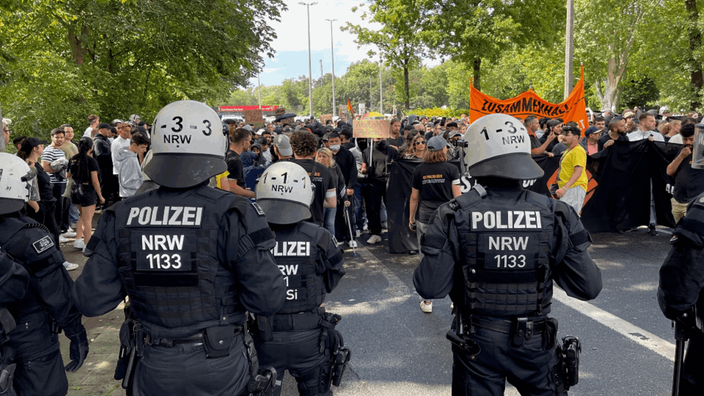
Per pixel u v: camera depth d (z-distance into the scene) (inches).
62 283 104.2
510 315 92.7
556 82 1386.6
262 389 89.0
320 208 229.0
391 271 266.1
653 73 1316.4
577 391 143.6
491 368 95.3
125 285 84.7
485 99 372.2
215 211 82.5
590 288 93.8
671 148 310.0
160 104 769.6
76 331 109.6
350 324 197.2
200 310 82.3
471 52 908.0
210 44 697.6
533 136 322.3
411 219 222.8
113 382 150.2
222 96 772.0
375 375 156.6
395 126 386.3
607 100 1347.2
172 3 631.8
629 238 314.7
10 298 96.3
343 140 367.2
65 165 311.3
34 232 102.0
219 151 87.2
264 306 83.4
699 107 1031.6
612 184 319.9
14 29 551.2
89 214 297.9
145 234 82.0
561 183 264.8
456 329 97.8
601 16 1160.2
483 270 92.0
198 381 82.2
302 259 107.7
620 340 175.6
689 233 88.4
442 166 211.0
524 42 962.1
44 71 525.3
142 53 698.8
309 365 110.4
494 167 93.9
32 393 105.5
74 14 557.6
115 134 415.8
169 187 83.2
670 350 167.8
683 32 1046.4
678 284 90.0
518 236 91.3
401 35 957.8
